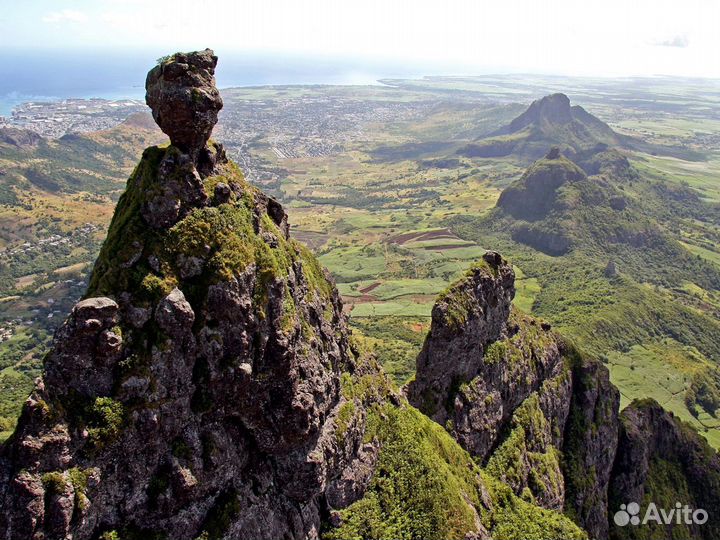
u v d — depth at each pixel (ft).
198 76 125.49
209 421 124.98
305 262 168.66
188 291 122.01
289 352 132.57
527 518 206.39
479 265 257.55
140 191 125.08
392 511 162.09
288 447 137.90
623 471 330.54
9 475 99.66
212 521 123.85
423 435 187.32
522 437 258.78
